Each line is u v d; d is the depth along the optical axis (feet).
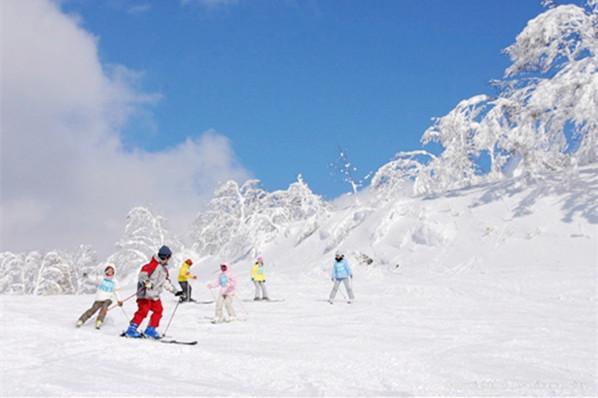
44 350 23.47
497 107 109.29
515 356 25.50
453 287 61.52
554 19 102.53
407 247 105.09
